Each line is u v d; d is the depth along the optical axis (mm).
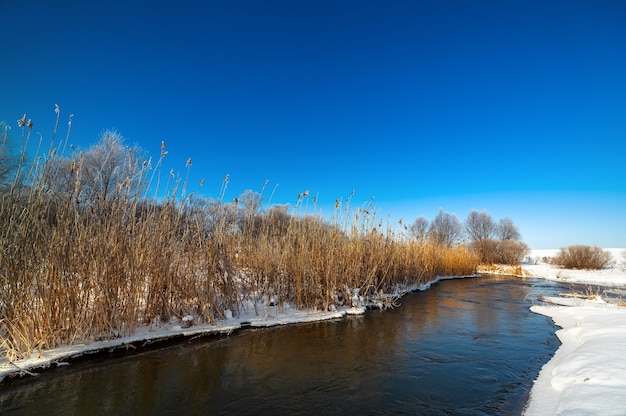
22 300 5016
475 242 40156
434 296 13406
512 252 36312
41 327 5238
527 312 10117
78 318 5660
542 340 7062
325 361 5715
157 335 6316
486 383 4840
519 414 3883
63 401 4164
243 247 9250
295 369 5348
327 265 9516
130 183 6586
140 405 4113
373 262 11578
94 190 6223
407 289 14094
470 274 24438
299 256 9367
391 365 5559
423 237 17922
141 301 6723
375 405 4188
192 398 4320
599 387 3828
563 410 3494
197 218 7902
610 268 30219
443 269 21312
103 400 4215
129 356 5664
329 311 9188
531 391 4426
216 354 5938
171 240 7156
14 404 4062
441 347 6539
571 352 5723
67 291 5523
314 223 10117
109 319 5996
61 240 5605
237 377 5004
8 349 4785
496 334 7523
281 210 11039
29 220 5348
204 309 7242
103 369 5145
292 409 4082
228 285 7941
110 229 6273
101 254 5941
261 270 9266
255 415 3934
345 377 5055
